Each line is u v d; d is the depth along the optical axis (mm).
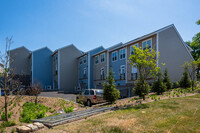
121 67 23016
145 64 10352
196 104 7676
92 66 30203
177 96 11172
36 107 10828
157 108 7391
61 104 12078
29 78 30219
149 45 18656
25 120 7273
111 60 25469
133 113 6723
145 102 9766
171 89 15383
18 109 9852
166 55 18156
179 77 19281
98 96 12172
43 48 33875
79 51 34312
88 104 12227
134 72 20328
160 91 13188
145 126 4863
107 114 7012
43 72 33188
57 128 5523
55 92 26078
